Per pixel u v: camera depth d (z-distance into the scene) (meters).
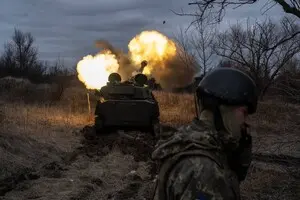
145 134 14.25
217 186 1.70
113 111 14.41
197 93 2.01
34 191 8.05
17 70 43.28
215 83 1.95
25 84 26.72
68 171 9.67
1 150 10.04
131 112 14.41
